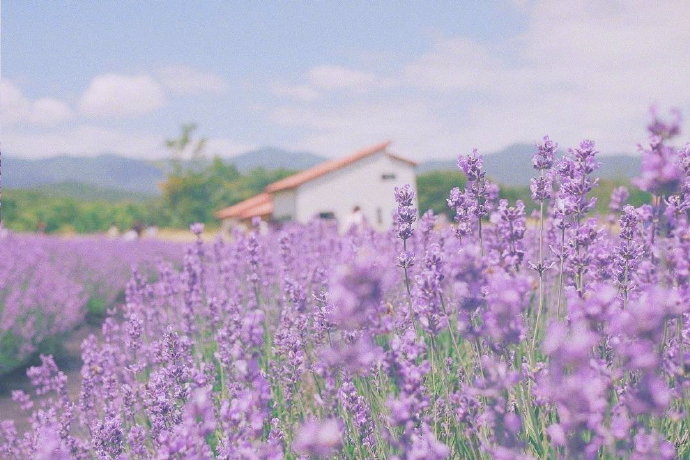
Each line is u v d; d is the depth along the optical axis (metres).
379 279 1.99
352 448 3.46
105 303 11.79
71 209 59.41
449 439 3.25
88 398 4.82
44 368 5.64
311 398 4.61
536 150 3.77
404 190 3.74
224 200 75.25
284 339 4.04
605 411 2.16
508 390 2.90
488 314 2.22
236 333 4.26
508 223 3.20
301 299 4.29
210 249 8.14
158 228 68.88
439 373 3.94
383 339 3.95
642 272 2.81
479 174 3.85
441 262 3.18
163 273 7.08
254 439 2.47
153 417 3.74
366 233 7.18
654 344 1.98
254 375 2.50
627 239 3.50
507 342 2.27
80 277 12.38
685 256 2.50
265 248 7.29
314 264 6.95
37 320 8.93
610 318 2.06
